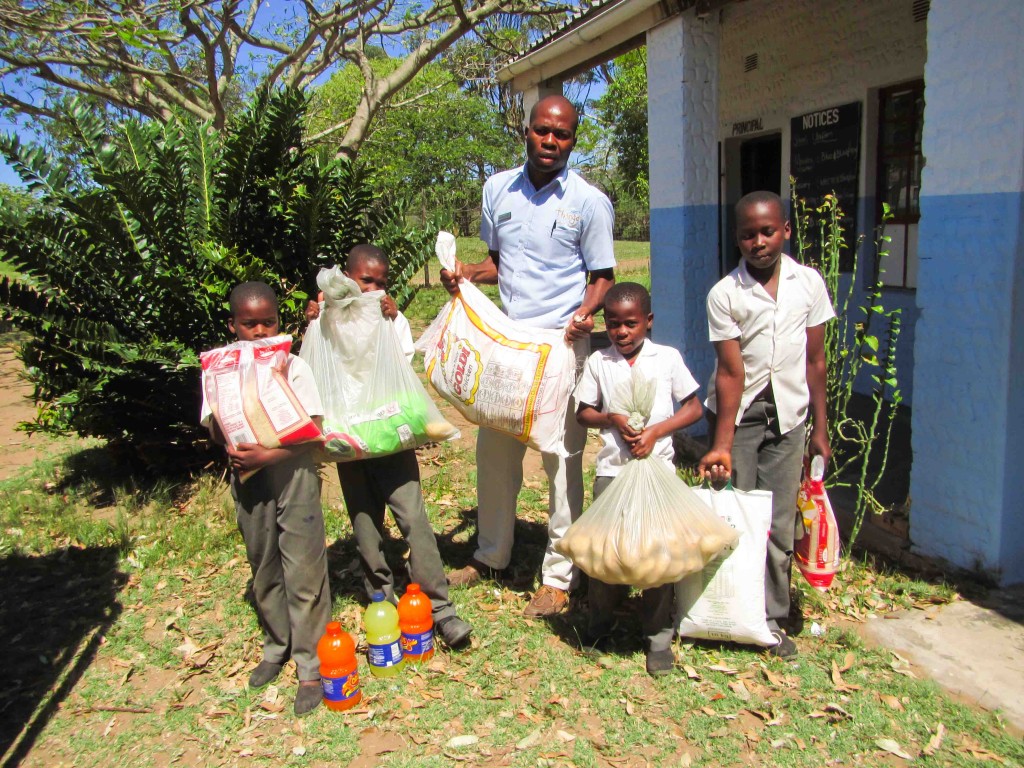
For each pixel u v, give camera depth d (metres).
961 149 3.69
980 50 3.55
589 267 3.69
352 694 3.17
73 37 7.25
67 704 3.35
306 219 5.39
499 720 3.07
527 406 3.43
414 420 3.35
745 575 3.25
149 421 5.72
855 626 3.60
